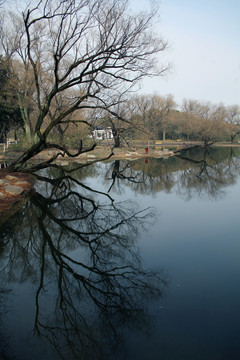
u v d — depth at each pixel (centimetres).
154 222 1116
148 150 4616
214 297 578
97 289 625
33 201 1409
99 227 1068
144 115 5506
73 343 452
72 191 1750
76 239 943
